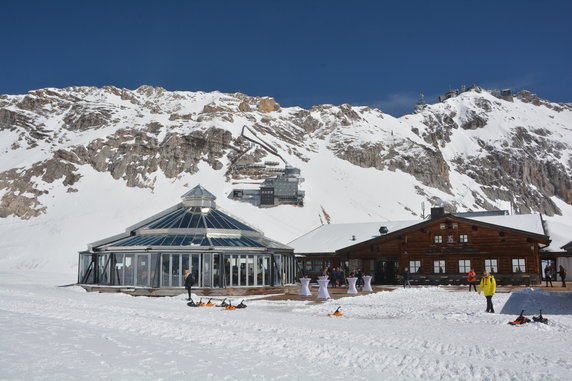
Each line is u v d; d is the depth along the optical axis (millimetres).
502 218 54312
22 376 9281
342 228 64250
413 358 12531
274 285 40594
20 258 82750
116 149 142375
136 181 128250
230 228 42156
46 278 60812
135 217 102125
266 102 197750
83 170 132125
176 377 9984
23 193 119875
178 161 138375
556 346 14641
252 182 128250
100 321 17781
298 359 12266
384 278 54156
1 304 23312
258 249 40250
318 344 14094
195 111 180875
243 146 146125
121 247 38438
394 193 142250
